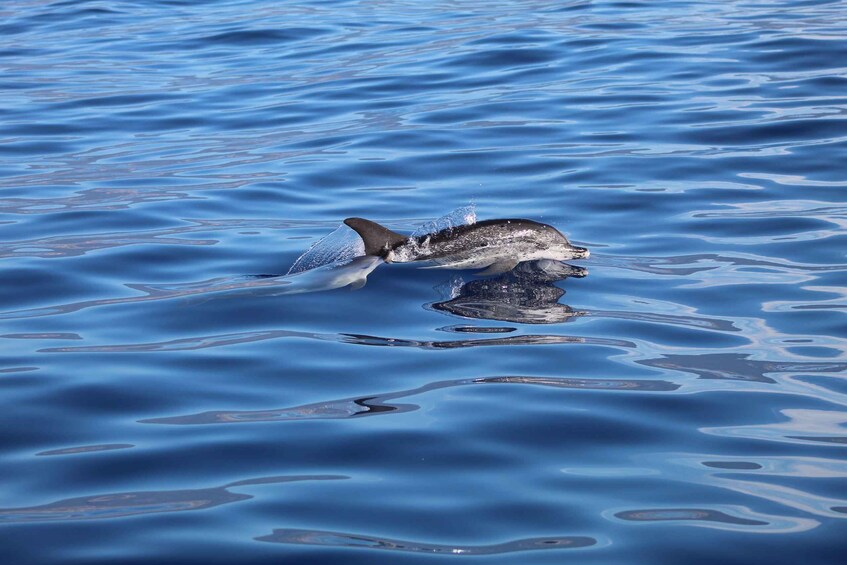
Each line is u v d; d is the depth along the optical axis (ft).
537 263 36.50
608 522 20.07
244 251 38.47
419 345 29.71
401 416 24.99
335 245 38.75
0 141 55.62
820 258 35.76
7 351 29.60
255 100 63.05
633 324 30.96
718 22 76.74
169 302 33.50
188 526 19.99
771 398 25.72
